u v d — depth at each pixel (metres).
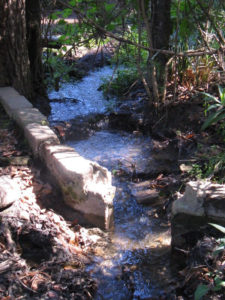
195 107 3.03
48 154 2.26
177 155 2.70
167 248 1.99
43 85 3.54
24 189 2.19
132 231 2.12
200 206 1.89
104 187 2.12
